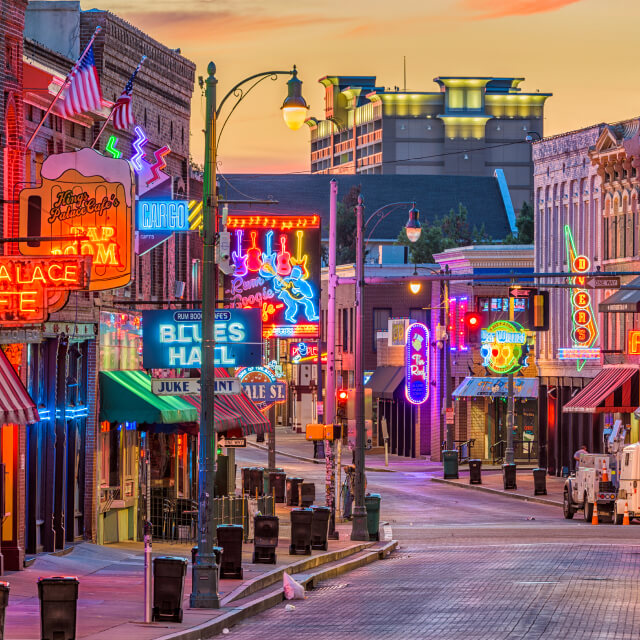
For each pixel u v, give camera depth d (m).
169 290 130.62
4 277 77.56
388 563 110.38
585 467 149.75
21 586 81.06
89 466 104.94
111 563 95.62
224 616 73.19
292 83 82.44
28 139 95.00
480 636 66.12
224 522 114.62
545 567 97.75
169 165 134.00
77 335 100.31
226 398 127.44
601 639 64.19
